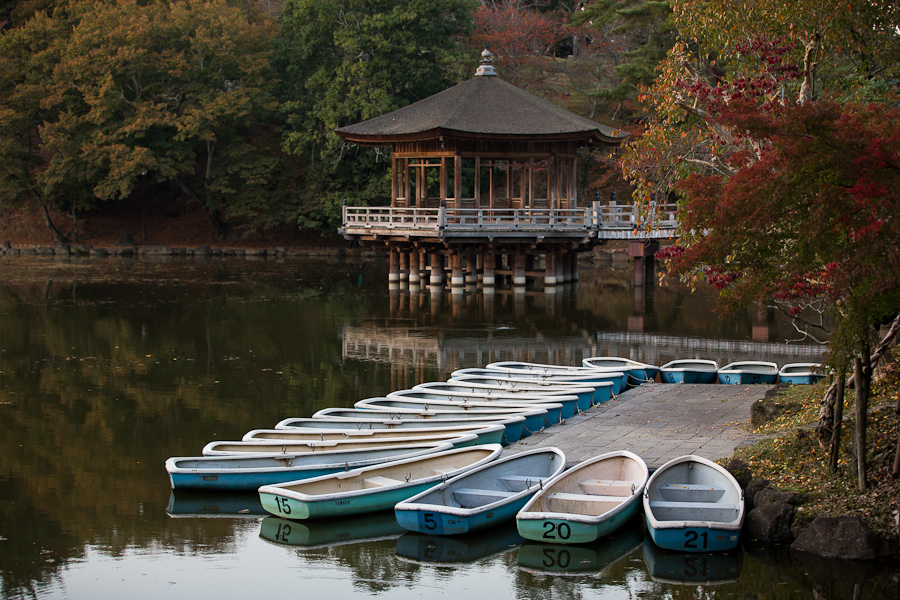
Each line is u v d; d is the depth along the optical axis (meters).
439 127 35.06
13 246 55.94
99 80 50.50
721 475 12.10
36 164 56.28
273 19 61.66
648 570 11.00
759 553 10.95
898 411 12.45
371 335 27.33
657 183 17.27
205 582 10.81
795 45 15.35
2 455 15.49
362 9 52.91
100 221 59.41
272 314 31.58
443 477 12.56
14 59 53.50
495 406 16.66
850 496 11.25
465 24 55.12
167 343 25.98
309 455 13.59
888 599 10.05
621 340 26.27
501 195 59.22
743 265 11.20
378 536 12.16
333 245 57.38
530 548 11.53
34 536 12.11
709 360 21.83
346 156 54.53
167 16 54.88
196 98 53.47
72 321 29.81
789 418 14.65
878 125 9.62
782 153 9.95
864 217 9.58
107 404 18.92
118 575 10.97
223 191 54.06
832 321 29.67
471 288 38.84
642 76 47.53
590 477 12.60
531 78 61.88
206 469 13.19
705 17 15.57
